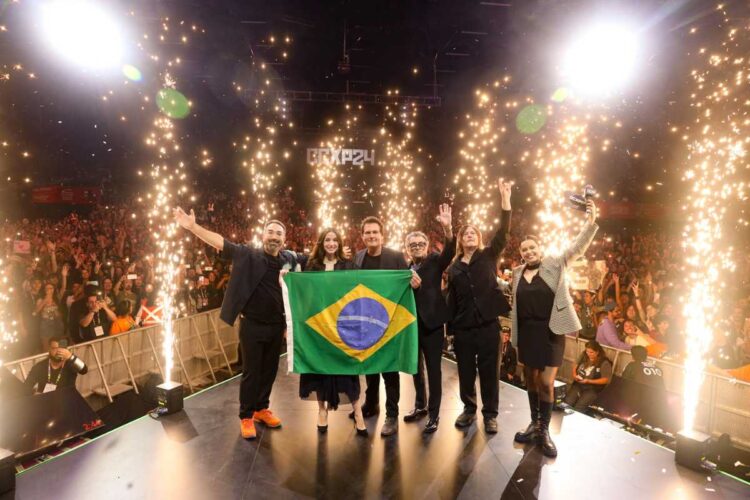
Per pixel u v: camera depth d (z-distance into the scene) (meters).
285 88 22.11
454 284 4.45
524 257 4.20
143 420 4.67
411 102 21.89
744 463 5.51
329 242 4.61
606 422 4.68
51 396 5.61
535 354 4.07
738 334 7.45
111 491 3.51
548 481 3.61
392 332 4.33
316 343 4.31
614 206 18.70
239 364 9.75
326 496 3.45
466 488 3.53
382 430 4.34
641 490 3.51
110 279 9.49
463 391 4.51
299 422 4.65
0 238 12.71
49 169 18.66
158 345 8.31
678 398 6.13
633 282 9.91
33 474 3.71
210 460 3.93
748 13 12.43
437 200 23.83
